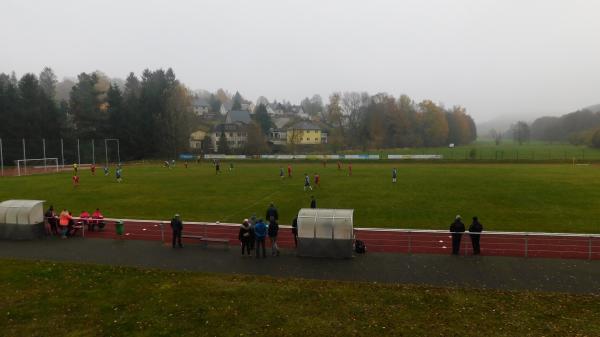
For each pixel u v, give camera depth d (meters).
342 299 14.95
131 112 100.31
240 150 109.75
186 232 24.78
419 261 19.00
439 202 34.41
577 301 14.51
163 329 13.01
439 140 156.50
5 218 23.33
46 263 19.08
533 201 34.47
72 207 34.00
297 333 12.66
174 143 100.69
